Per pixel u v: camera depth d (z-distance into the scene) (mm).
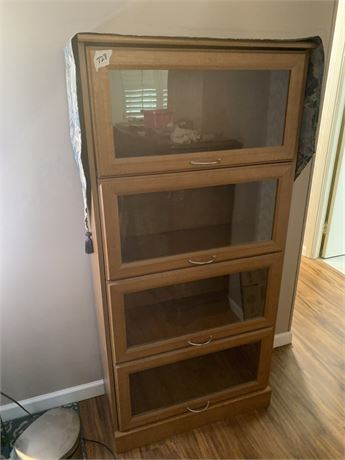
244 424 1633
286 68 1117
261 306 1484
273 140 1232
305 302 2545
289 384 1855
